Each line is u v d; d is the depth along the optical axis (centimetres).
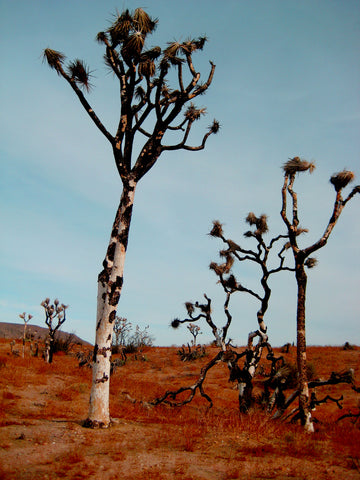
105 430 829
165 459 645
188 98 970
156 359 3497
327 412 1523
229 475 564
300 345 1014
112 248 929
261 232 1422
